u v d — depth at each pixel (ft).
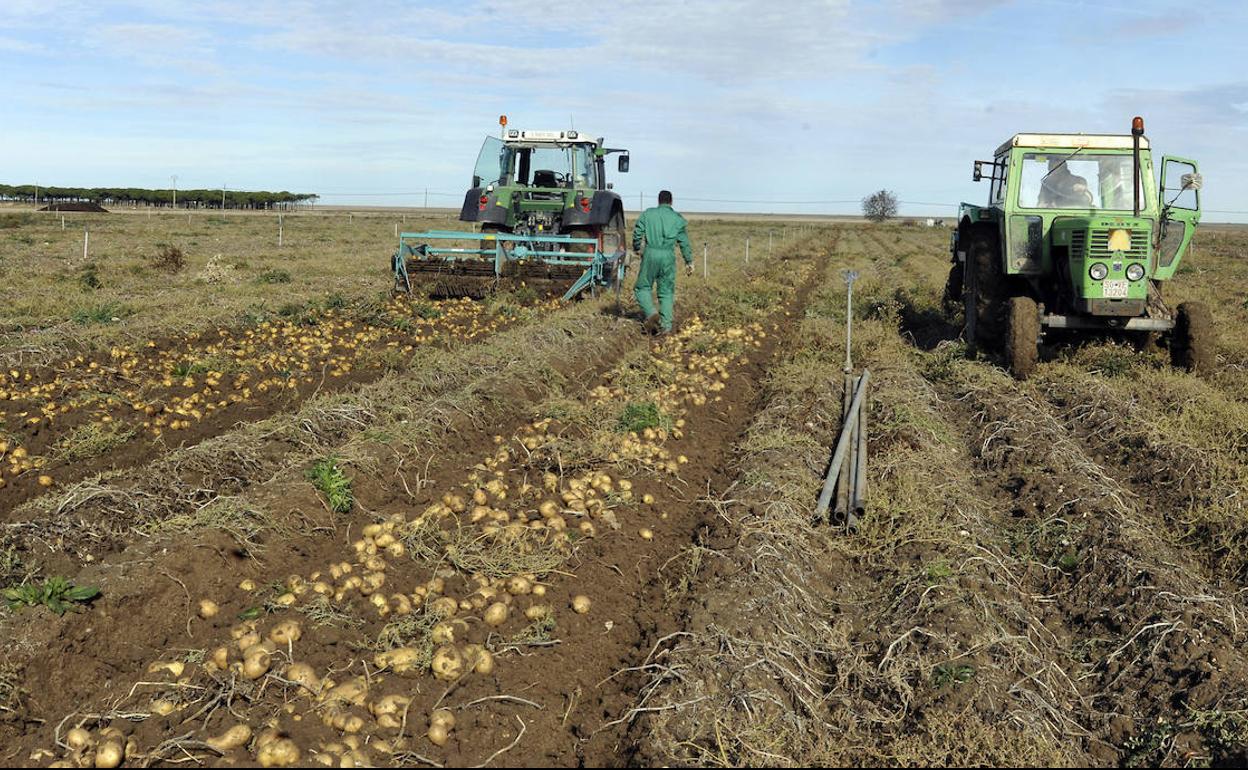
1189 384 34.73
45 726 15.12
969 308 46.47
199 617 18.24
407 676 16.70
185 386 34.86
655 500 25.70
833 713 16.48
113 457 27.09
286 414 30.99
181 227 163.63
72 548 20.47
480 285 57.21
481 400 31.78
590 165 63.57
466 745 15.07
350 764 13.75
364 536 21.72
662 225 48.78
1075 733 16.20
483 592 19.44
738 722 15.58
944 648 17.61
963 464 29.50
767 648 17.51
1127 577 20.34
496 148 62.23
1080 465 27.25
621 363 40.09
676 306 60.54
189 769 13.92
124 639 17.43
